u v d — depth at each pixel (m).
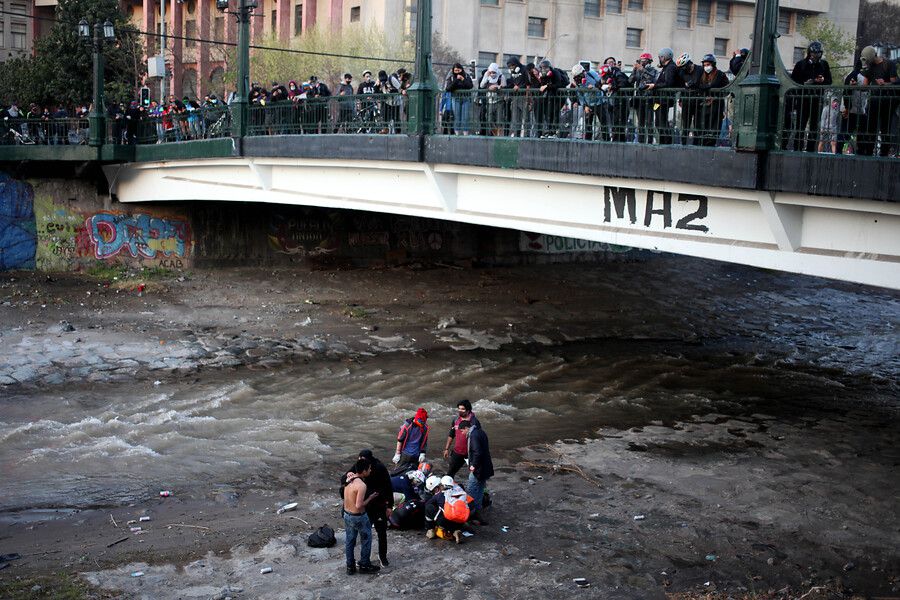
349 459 16.92
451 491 12.69
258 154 24.98
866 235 12.98
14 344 23.91
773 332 30.86
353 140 21.48
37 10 58.12
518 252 39.62
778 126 13.59
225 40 52.91
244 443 17.72
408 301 31.62
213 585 11.24
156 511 14.27
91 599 10.77
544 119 18.03
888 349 28.64
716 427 19.48
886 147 13.86
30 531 13.40
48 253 33.66
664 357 26.52
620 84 17.62
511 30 48.28
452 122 19.70
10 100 48.25
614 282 36.84
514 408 20.73
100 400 20.36
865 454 17.61
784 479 16.03
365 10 46.81
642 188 15.79
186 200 32.84
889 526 13.97
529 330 28.92
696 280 38.09
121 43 47.62
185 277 33.22
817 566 12.46
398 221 37.81
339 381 22.59
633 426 19.50
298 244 36.28
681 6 52.19
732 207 14.65
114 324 26.45
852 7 49.94
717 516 14.20
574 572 11.82
